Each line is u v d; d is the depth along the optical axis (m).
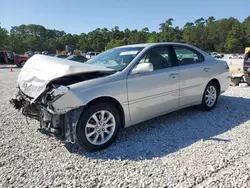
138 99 3.56
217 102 5.62
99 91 3.13
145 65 3.46
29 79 3.40
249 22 89.88
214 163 2.75
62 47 105.81
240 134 3.66
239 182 2.36
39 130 3.88
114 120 3.36
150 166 2.75
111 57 4.07
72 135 3.02
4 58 24.84
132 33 109.31
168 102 4.02
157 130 3.91
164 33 99.31
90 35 111.19
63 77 3.13
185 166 2.71
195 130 3.88
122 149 3.23
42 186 2.37
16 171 2.64
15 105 3.76
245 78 8.21
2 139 3.51
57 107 2.88
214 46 96.50
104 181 2.45
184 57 4.47
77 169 2.70
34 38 95.50
